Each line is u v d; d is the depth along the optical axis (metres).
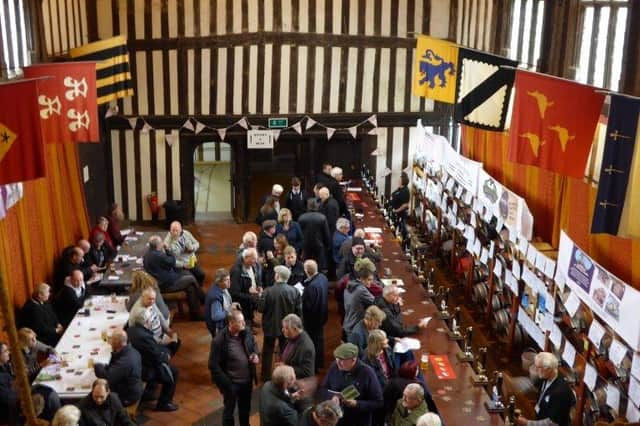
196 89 14.45
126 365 7.19
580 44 8.77
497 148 11.04
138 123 14.52
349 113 14.97
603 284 6.55
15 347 2.32
